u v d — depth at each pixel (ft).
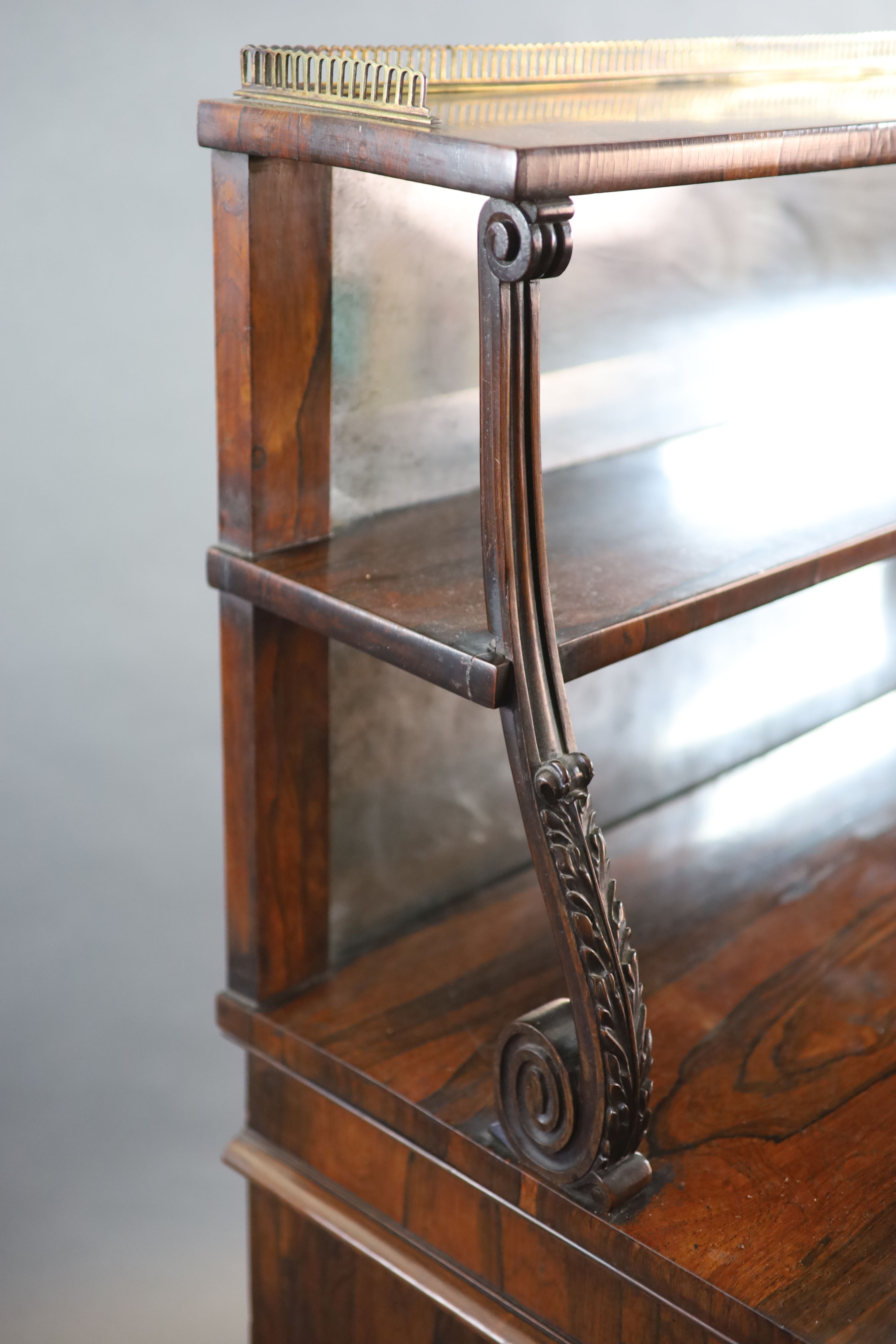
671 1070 3.04
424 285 3.06
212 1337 6.39
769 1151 2.78
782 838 4.05
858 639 4.75
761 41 3.20
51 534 7.49
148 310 7.38
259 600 2.85
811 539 3.04
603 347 3.59
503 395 2.22
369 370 3.02
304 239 2.77
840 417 4.11
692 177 2.28
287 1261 3.46
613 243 3.51
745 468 3.58
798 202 3.95
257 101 2.57
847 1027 3.22
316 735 3.20
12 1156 7.20
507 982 3.38
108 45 6.96
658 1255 2.49
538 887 3.84
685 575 2.80
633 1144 2.60
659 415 3.82
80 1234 6.91
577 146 2.09
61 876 7.72
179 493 7.60
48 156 7.02
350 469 3.08
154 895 7.79
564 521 3.15
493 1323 2.83
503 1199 2.76
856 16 7.14
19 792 7.64
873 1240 2.54
